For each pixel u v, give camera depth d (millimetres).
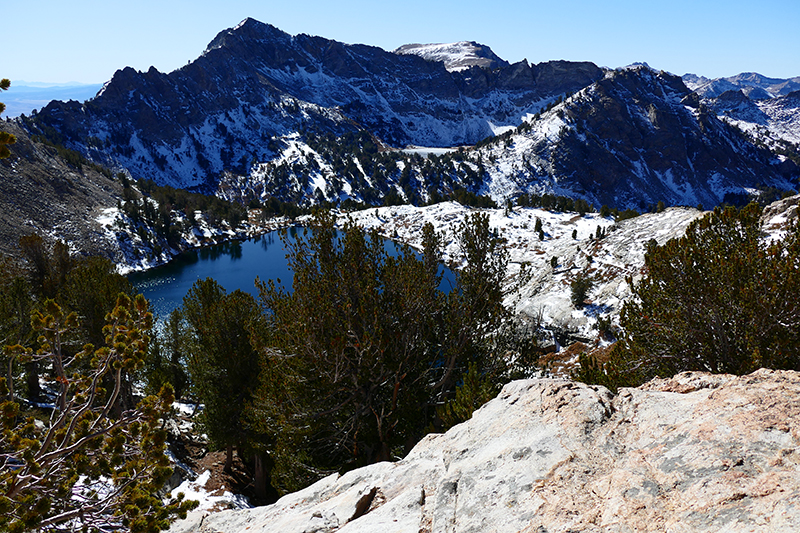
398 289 15367
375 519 5645
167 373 35219
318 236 14977
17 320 25688
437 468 6418
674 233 62625
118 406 27641
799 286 9266
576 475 4719
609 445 5062
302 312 13719
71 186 166500
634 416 5457
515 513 4504
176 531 8695
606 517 3957
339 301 14773
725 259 10812
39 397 30641
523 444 5625
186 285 108250
